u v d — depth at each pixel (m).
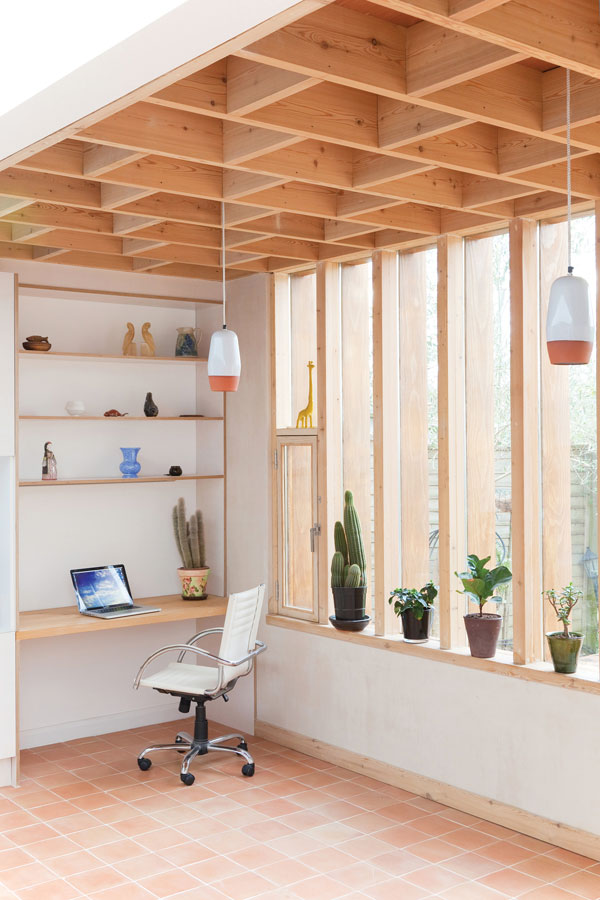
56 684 5.61
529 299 4.26
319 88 3.04
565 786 3.99
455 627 4.61
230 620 4.75
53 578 5.62
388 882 3.67
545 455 4.32
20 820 4.35
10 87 2.59
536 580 4.29
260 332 5.63
